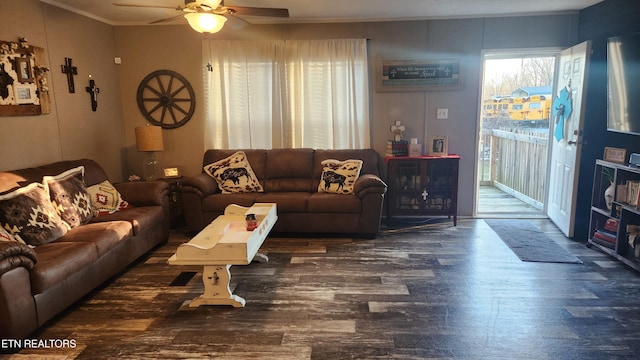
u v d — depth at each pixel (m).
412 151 4.56
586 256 3.56
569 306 2.67
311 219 4.11
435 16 4.52
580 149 3.88
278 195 4.22
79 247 2.69
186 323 2.53
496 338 2.31
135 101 4.95
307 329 2.43
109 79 4.70
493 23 4.50
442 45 4.61
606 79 3.85
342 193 4.24
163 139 5.02
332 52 4.63
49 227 2.81
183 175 5.07
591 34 4.13
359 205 4.04
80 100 4.17
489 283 3.04
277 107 4.79
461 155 4.82
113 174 4.77
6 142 3.25
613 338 2.30
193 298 2.85
